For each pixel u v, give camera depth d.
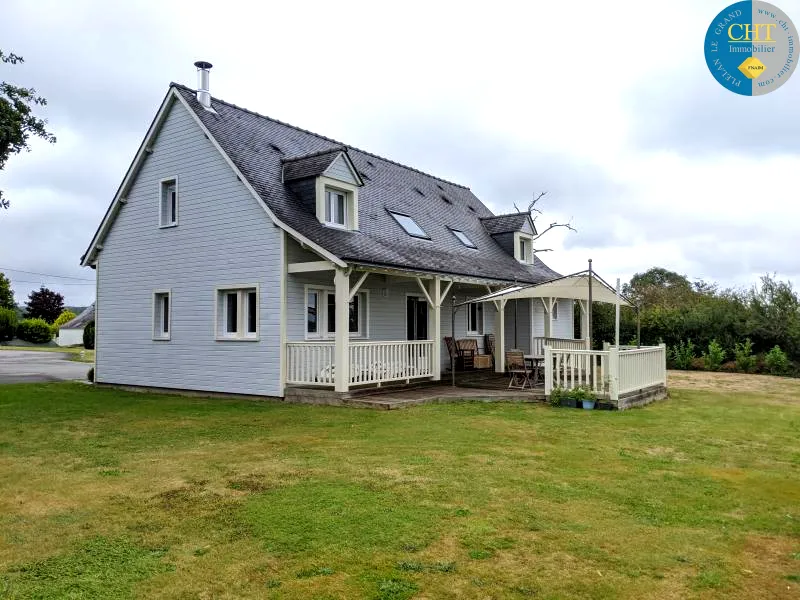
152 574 4.06
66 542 4.68
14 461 7.63
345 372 12.62
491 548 4.50
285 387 13.56
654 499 5.86
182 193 15.70
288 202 14.36
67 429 10.08
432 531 4.85
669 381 20.00
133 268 17.00
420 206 20.31
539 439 8.85
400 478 6.52
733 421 11.01
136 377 16.80
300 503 5.60
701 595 3.76
